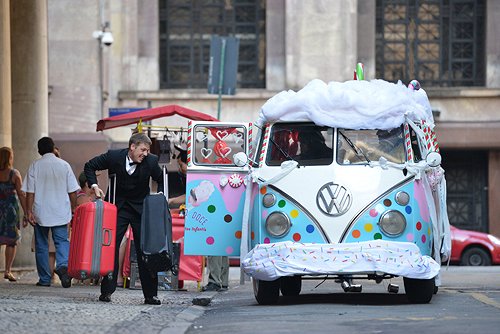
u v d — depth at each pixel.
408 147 26.05
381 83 26.56
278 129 26.42
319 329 19.91
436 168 26.34
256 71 71.94
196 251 26.92
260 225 25.73
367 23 71.12
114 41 71.06
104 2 70.75
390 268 24.89
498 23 71.25
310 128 26.34
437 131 69.75
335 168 25.70
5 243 35.72
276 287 26.23
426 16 72.19
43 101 45.31
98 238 25.02
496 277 40.09
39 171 33.09
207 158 27.14
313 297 29.22
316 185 25.59
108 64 69.94
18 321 20.48
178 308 24.92
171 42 72.44
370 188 25.50
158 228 24.77
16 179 35.62
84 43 67.12
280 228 25.52
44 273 33.31
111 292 26.27
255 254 25.42
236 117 70.62
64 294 28.88
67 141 66.62
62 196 33.09
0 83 40.25
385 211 25.38
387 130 26.19
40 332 18.78
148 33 71.56
